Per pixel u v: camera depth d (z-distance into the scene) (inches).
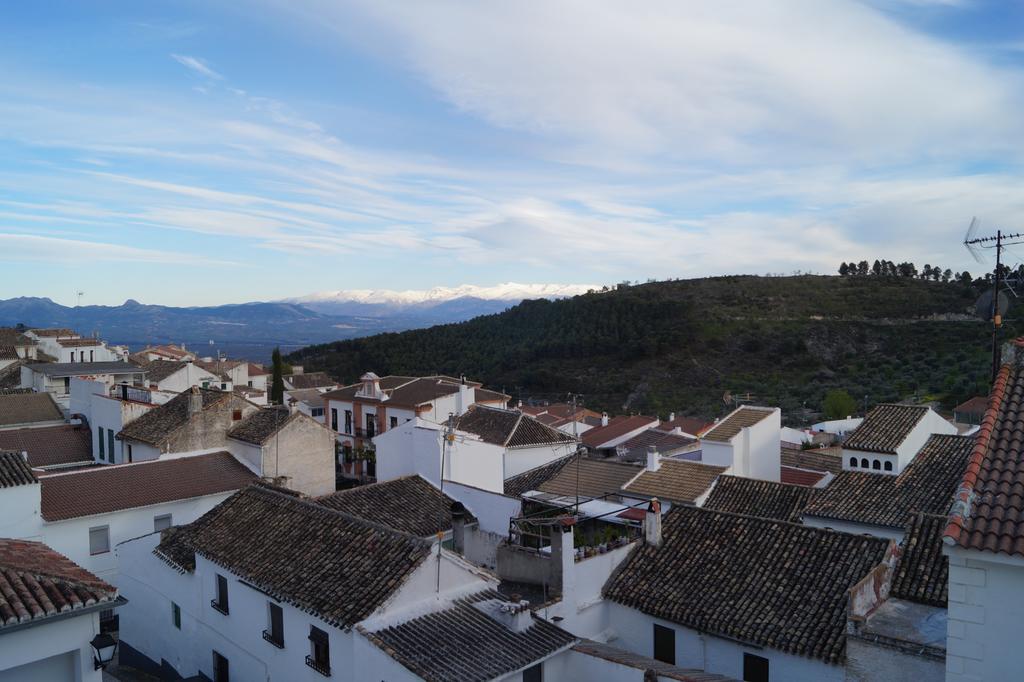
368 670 648.4
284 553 820.0
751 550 823.1
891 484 1172.5
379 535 785.6
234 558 843.4
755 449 1488.7
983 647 418.0
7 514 1145.4
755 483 1245.7
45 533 1185.4
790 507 1171.9
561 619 755.4
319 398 3361.2
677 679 623.2
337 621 672.4
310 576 756.6
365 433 2448.3
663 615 767.7
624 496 1268.5
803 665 675.4
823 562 772.0
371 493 1097.4
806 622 700.7
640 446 1958.7
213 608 878.4
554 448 1768.0
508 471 1659.7
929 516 768.9
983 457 462.9
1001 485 440.8
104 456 1720.0
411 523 1034.7
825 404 2775.6
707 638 744.3
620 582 832.3
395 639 650.2
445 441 1246.9
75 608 538.6
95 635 555.5
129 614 1075.3
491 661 642.2
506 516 1037.8
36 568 571.8
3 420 1937.7
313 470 1531.7
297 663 740.0
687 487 1261.1
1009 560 402.6
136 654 1063.0
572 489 1332.4
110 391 1966.0
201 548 890.1
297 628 740.0
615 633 815.7
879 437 1270.9
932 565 703.7
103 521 1248.8
